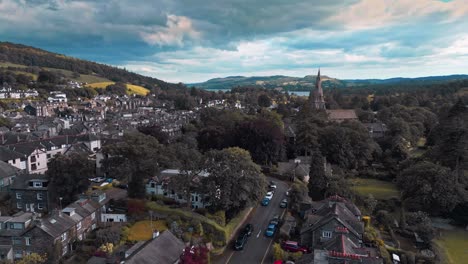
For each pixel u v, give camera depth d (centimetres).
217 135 11131
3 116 17800
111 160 6838
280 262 5003
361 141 11119
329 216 5372
